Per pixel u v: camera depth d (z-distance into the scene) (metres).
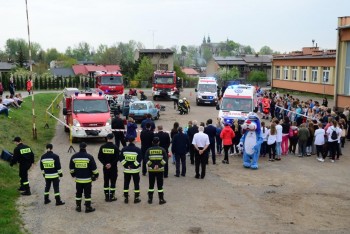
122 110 32.44
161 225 9.98
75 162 10.70
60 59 139.88
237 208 11.31
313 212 11.09
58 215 10.58
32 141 20.14
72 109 21.39
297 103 26.97
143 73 74.12
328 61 48.66
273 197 12.37
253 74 80.00
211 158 17.88
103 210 11.02
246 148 16.03
